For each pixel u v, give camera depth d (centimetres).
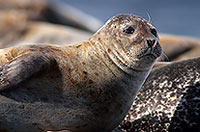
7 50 1003
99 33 1081
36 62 911
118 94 1026
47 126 969
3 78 880
